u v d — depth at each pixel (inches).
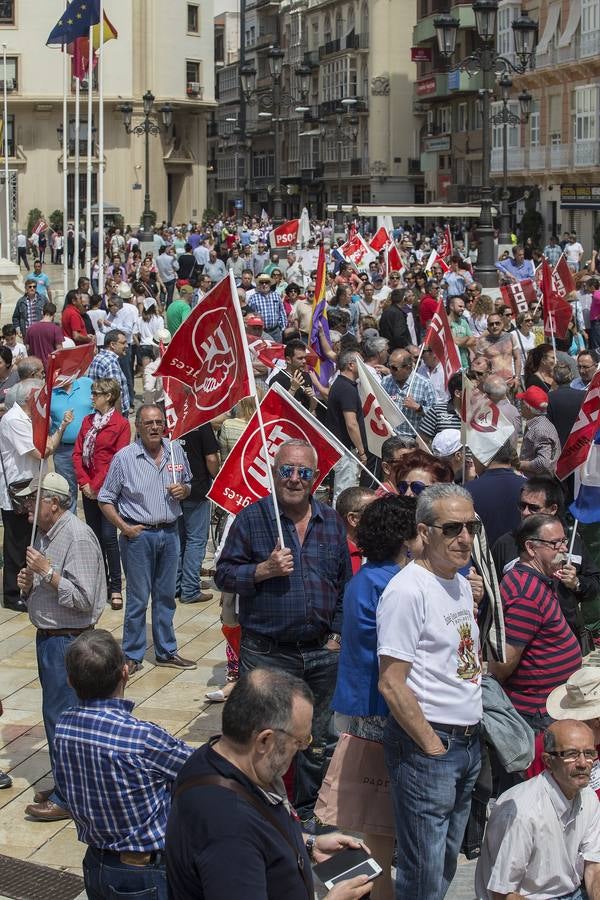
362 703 261.1
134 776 226.4
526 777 267.7
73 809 230.4
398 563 265.4
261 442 359.9
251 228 2613.2
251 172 4744.1
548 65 2578.7
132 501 433.4
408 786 242.1
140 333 1045.2
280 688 185.0
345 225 2272.4
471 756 247.1
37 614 333.1
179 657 450.0
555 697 266.1
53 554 330.0
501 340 782.5
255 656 307.3
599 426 397.1
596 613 378.9
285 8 4397.1
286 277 1378.0
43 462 329.1
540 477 338.6
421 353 560.7
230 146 4426.7
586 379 616.4
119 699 235.5
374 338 581.6
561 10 2544.3
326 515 311.6
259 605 305.1
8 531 512.1
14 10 2977.4
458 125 3203.7
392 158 3604.8
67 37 1382.9
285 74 4434.1
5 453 502.9
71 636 332.8
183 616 507.5
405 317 947.3
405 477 331.9
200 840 179.8
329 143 3951.8
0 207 1865.2
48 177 3043.8
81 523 334.3
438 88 3161.9
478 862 252.4
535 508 331.9
